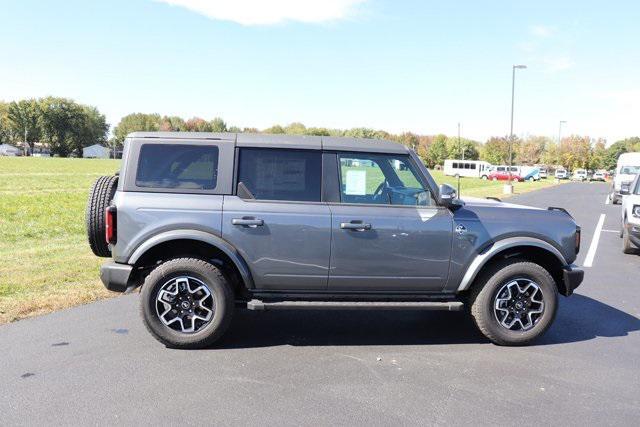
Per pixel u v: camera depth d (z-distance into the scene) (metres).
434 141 117.06
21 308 5.99
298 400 3.91
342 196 5.12
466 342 5.32
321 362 4.68
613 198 28.09
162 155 5.02
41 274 7.59
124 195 4.93
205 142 5.05
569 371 4.59
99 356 4.71
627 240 10.99
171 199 4.93
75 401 3.83
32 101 146.12
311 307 4.97
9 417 3.58
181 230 4.90
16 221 14.43
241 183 5.01
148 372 4.38
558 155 96.12
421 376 4.42
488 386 4.24
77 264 8.37
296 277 5.04
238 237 4.93
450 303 5.16
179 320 4.95
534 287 5.24
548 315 5.21
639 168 27.91
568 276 5.34
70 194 23.45
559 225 5.36
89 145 153.12
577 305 6.86
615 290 7.79
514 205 5.71
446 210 5.22
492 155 111.25
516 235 5.27
